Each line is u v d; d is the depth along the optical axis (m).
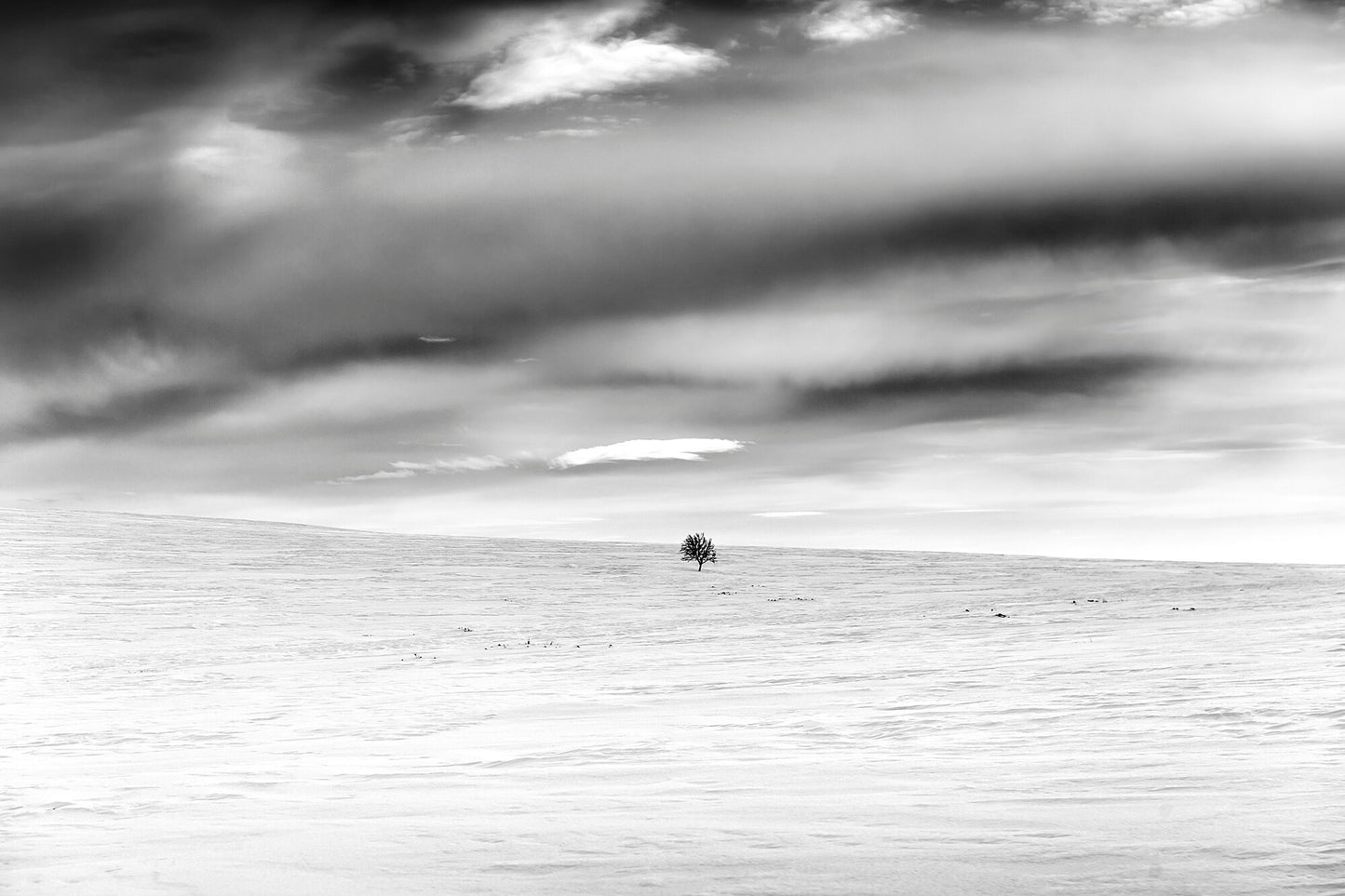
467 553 81.69
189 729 18.08
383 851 6.85
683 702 17.89
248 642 40.56
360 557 76.12
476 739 14.41
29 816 9.70
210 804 9.78
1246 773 8.53
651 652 31.28
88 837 8.22
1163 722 11.98
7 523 83.62
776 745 12.21
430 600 55.72
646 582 65.81
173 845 7.57
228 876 6.38
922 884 5.50
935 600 53.59
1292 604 34.91
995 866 5.79
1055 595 54.31
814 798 8.42
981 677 18.52
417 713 18.55
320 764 12.48
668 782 9.80
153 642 40.81
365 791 10.14
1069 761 9.80
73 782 12.02
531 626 44.88
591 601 55.84
